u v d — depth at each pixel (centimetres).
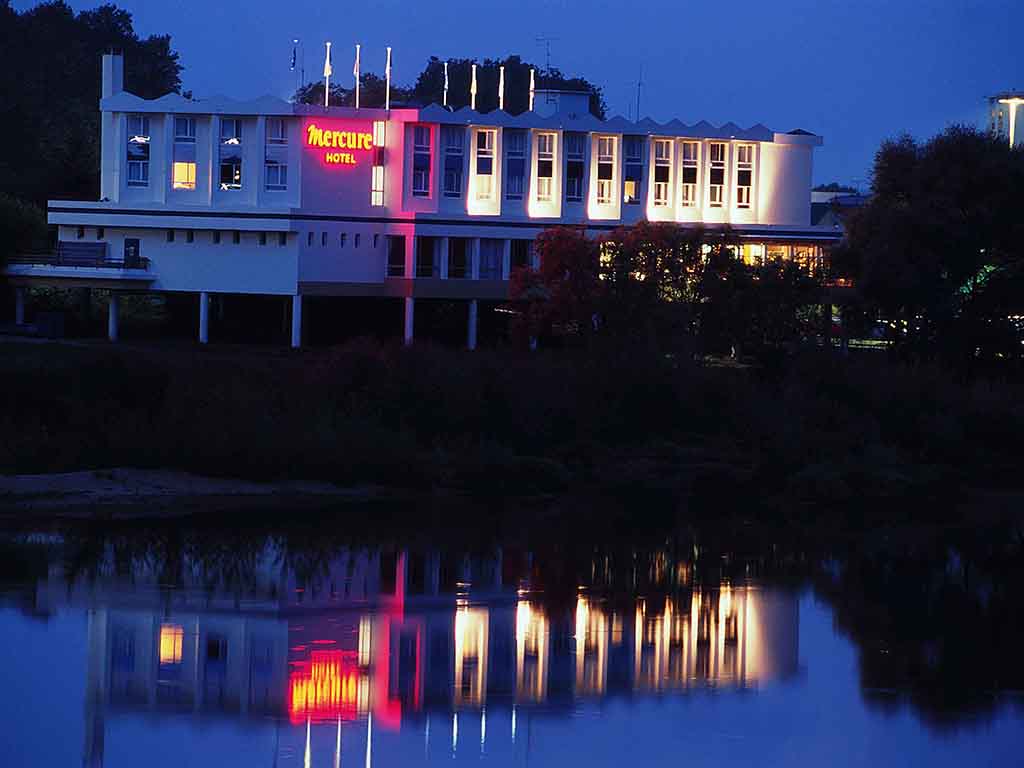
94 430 13000
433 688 7938
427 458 13450
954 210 17825
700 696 7919
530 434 14362
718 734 7412
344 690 7869
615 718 7588
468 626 8981
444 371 14338
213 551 10494
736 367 16638
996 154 18312
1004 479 14862
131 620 8788
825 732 7431
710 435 15050
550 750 7194
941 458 15325
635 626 9094
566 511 12625
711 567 10650
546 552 10962
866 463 14450
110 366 13850
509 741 7275
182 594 9356
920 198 18212
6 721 7300
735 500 13450
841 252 18350
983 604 9762
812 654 8619
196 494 12275
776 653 8631
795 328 17338
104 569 9856
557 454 14312
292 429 13112
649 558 10881
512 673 8200
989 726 7550
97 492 11975
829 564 10875
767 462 14575
